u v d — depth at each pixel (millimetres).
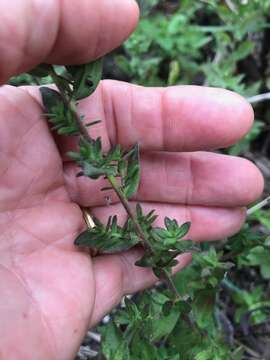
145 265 75
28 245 73
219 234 86
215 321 95
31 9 59
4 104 73
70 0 60
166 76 129
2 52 59
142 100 79
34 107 75
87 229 75
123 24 64
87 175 64
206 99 78
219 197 84
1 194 73
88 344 100
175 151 82
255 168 83
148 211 85
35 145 74
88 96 72
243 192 83
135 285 83
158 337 78
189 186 84
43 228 74
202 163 82
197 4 130
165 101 78
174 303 77
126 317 75
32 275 71
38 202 76
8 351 66
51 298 70
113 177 69
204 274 81
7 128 72
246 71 129
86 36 63
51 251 74
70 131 67
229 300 105
